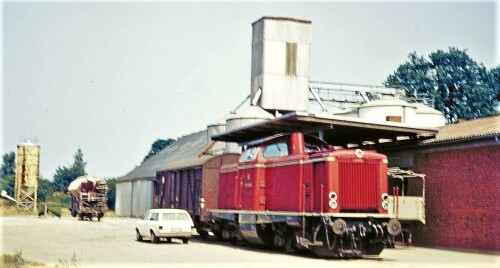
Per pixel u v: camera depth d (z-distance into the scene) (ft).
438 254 66.44
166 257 61.00
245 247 75.31
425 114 116.37
